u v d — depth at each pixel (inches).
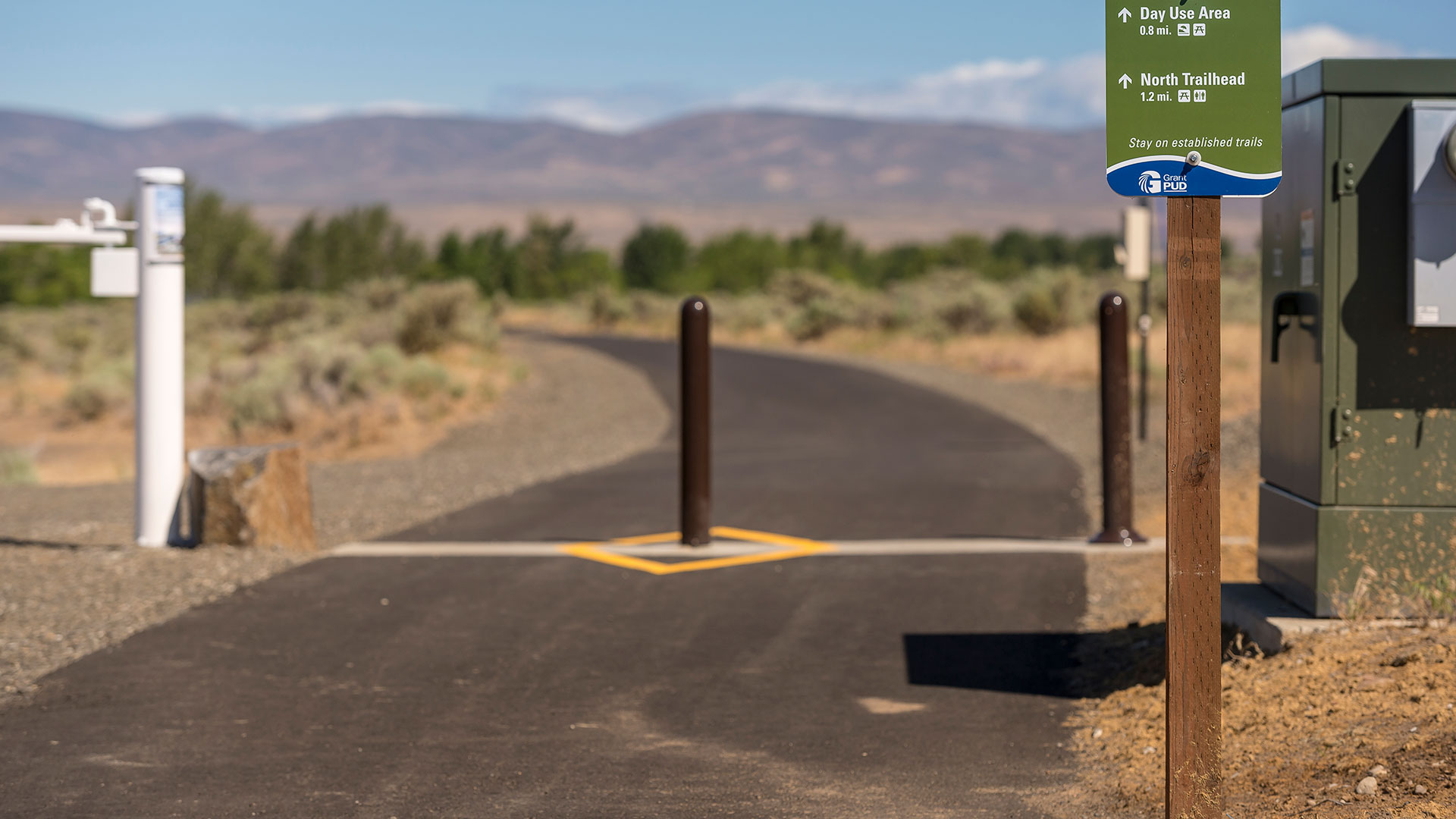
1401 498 250.1
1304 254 259.6
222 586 362.6
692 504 421.7
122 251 420.8
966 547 416.8
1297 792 191.6
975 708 257.9
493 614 334.6
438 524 476.1
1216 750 169.5
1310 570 256.2
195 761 230.5
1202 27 167.6
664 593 358.0
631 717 254.5
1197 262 168.1
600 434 908.6
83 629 317.4
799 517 484.7
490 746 238.4
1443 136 240.1
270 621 326.6
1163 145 167.6
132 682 276.7
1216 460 168.2
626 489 570.9
